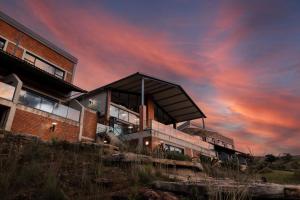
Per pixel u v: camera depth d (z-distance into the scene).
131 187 5.59
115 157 8.20
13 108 15.05
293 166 9.94
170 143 23.41
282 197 3.60
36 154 7.62
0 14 18.64
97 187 5.65
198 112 32.81
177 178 7.29
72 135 18.38
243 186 4.07
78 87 20.44
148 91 28.83
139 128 22.72
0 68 16.64
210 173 8.76
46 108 17.23
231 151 35.38
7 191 4.88
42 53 21.11
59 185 5.28
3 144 7.95
